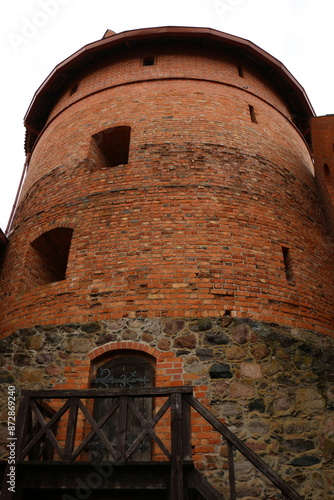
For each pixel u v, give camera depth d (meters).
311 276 7.91
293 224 8.54
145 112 9.77
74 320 6.82
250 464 5.46
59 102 12.28
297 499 4.16
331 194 9.67
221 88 10.50
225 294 6.80
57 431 5.93
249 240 7.63
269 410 5.85
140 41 11.28
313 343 6.81
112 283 7.03
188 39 11.20
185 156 8.73
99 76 11.38
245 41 11.23
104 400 6.24
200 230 7.54
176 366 6.13
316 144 10.77
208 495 4.31
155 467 4.55
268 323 6.66
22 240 8.91
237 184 8.48
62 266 9.49
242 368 6.12
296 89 12.19
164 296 6.75
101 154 10.27
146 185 8.27
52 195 9.16
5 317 7.62
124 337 6.46
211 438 5.62
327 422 5.91
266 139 9.97
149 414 6.02
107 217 7.99
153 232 7.54
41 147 11.45
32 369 6.47
